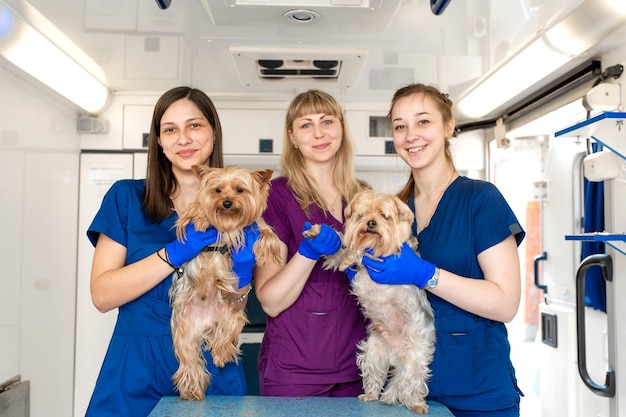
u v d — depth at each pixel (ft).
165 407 6.90
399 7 8.60
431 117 7.95
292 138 9.31
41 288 11.38
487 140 15.52
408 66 11.58
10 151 9.92
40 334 11.32
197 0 8.32
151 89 13.48
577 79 10.53
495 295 7.18
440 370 7.61
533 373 19.54
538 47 10.06
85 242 13.58
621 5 8.16
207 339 7.54
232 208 6.95
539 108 12.40
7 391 9.72
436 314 7.82
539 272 14.87
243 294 7.59
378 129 14.57
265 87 13.21
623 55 9.43
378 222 7.15
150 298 7.69
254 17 8.95
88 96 12.51
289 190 9.07
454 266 7.77
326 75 12.16
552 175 14.11
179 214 8.09
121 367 7.52
